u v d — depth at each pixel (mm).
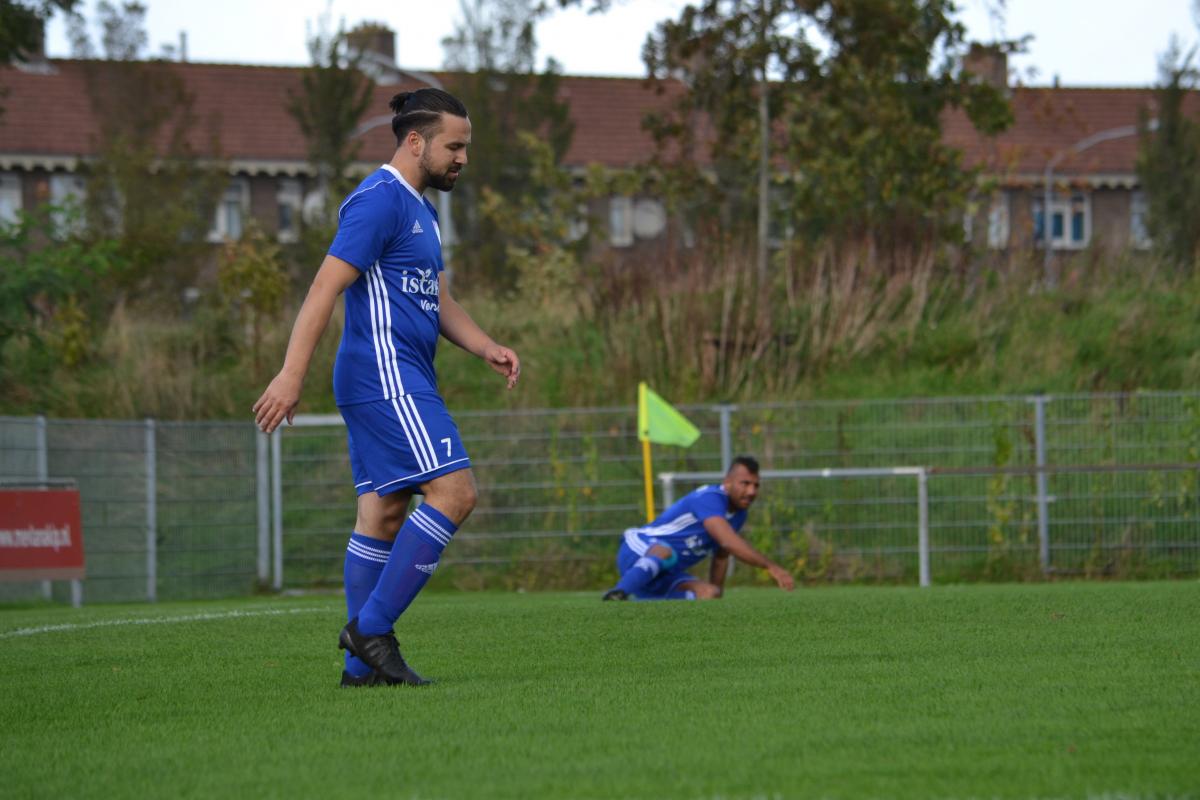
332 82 106625
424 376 16828
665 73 79625
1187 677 15609
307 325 16094
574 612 26000
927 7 77312
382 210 16406
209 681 17156
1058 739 11727
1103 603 25812
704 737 12180
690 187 81188
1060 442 55062
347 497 56969
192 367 68438
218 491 55250
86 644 22094
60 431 50750
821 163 75625
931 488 55250
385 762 11398
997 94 79875
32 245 72938
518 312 75375
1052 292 74062
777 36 74750
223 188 100625
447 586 55438
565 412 56844
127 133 102438
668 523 36156
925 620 23125
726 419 56281
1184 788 9711
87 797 10383
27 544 44438
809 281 71312
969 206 79000
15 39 81625
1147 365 67750
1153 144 102562
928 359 68250
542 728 12938
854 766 10664
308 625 25078
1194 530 54188
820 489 55844
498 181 113750
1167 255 80812
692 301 68875
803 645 19719
